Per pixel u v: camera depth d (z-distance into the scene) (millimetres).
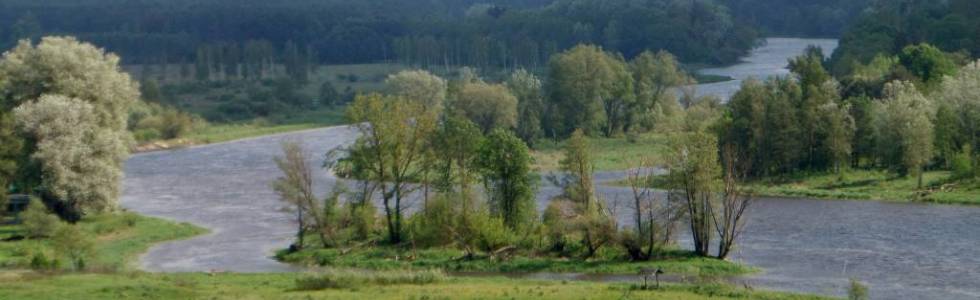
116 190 163625
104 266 117625
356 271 114062
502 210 135000
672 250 130125
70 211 157625
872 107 197250
